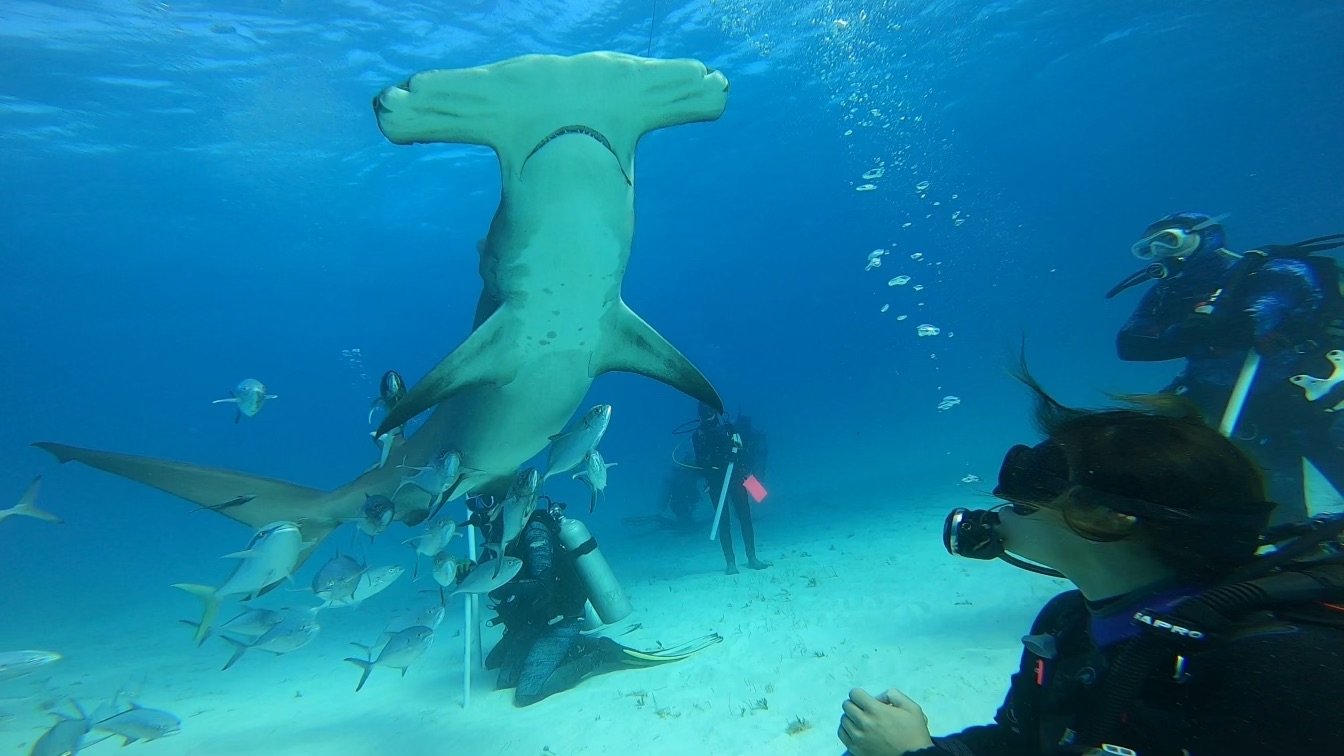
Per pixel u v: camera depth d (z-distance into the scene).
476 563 6.68
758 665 6.08
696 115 3.76
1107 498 1.34
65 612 15.70
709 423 10.71
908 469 21.69
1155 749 1.18
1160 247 4.58
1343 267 4.09
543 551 6.77
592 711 5.67
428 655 8.52
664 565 12.20
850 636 6.45
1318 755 0.99
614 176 3.75
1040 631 1.76
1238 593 1.12
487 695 6.59
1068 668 1.47
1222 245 4.49
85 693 8.30
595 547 7.60
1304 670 1.02
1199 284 4.57
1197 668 1.13
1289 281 4.08
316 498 5.80
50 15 17.02
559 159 3.60
